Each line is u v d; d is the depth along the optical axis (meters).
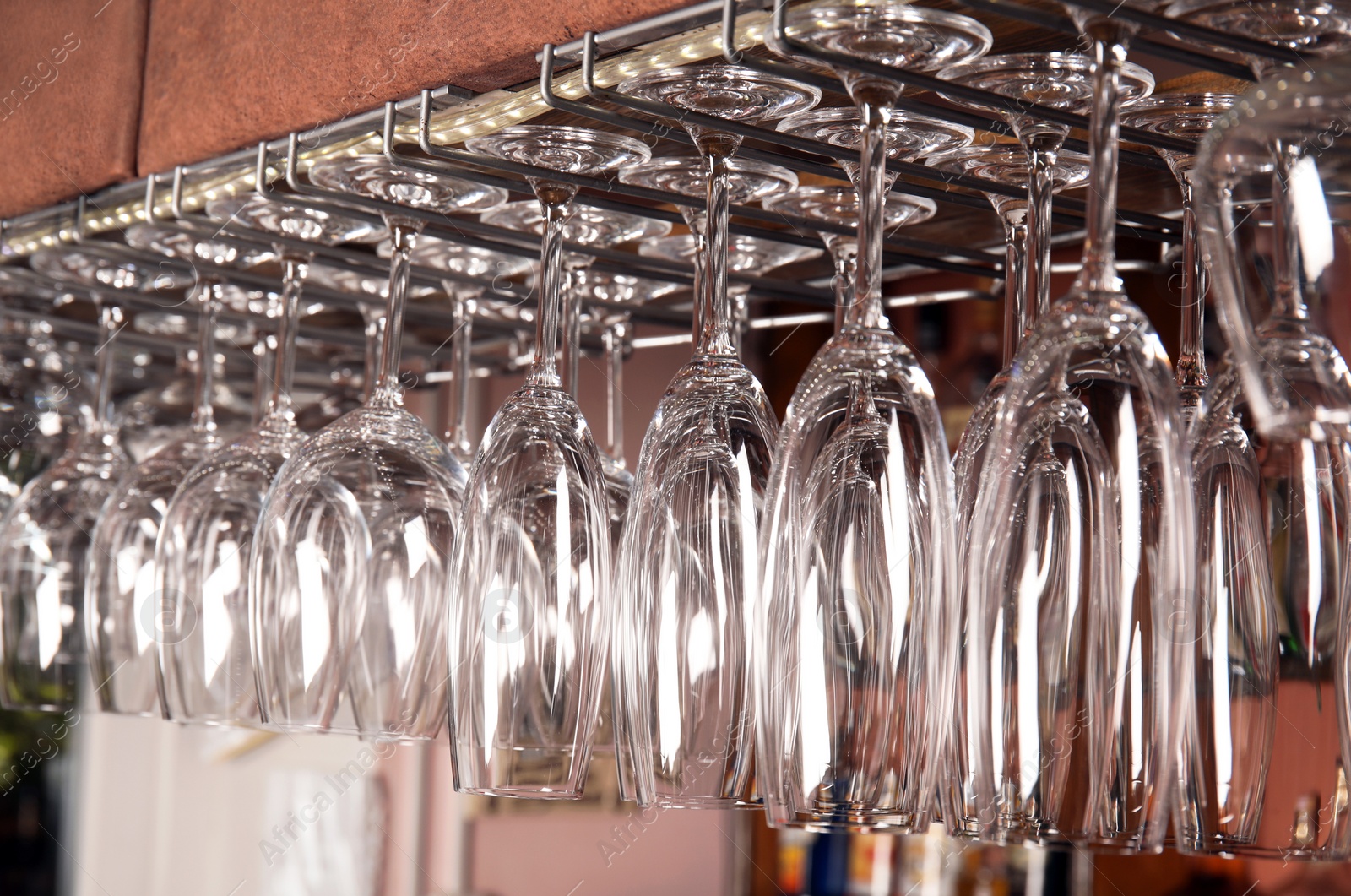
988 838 0.39
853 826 0.40
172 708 0.75
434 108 0.51
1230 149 0.34
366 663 0.62
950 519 0.41
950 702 0.40
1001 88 0.44
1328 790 0.41
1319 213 0.34
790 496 0.41
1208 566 0.43
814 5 0.38
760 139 0.46
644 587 0.46
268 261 0.76
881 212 0.42
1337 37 0.38
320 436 0.65
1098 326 0.39
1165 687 0.37
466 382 0.76
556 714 0.49
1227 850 0.42
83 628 0.90
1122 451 0.38
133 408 1.11
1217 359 1.32
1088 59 0.42
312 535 0.62
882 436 0.41
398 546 0.62
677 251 0.68
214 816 2.29
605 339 0.85
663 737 0.45
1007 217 0.54
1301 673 0.41
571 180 0.51
